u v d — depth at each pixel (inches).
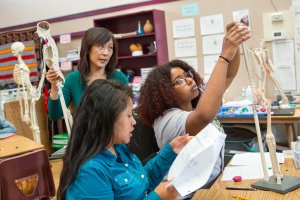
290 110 113.2
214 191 52.6
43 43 83.8
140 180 47.7
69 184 41.2
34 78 179.2
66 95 93.4
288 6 138.3
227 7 148.9
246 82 147.0
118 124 42.9
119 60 171.3
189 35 158.1
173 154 52.4
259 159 65.0
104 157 43.8
